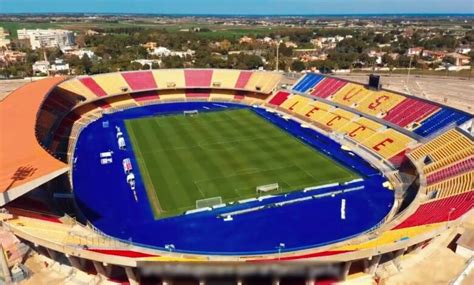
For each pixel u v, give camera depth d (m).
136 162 77.38
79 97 109.38
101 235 49.12
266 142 87.94
